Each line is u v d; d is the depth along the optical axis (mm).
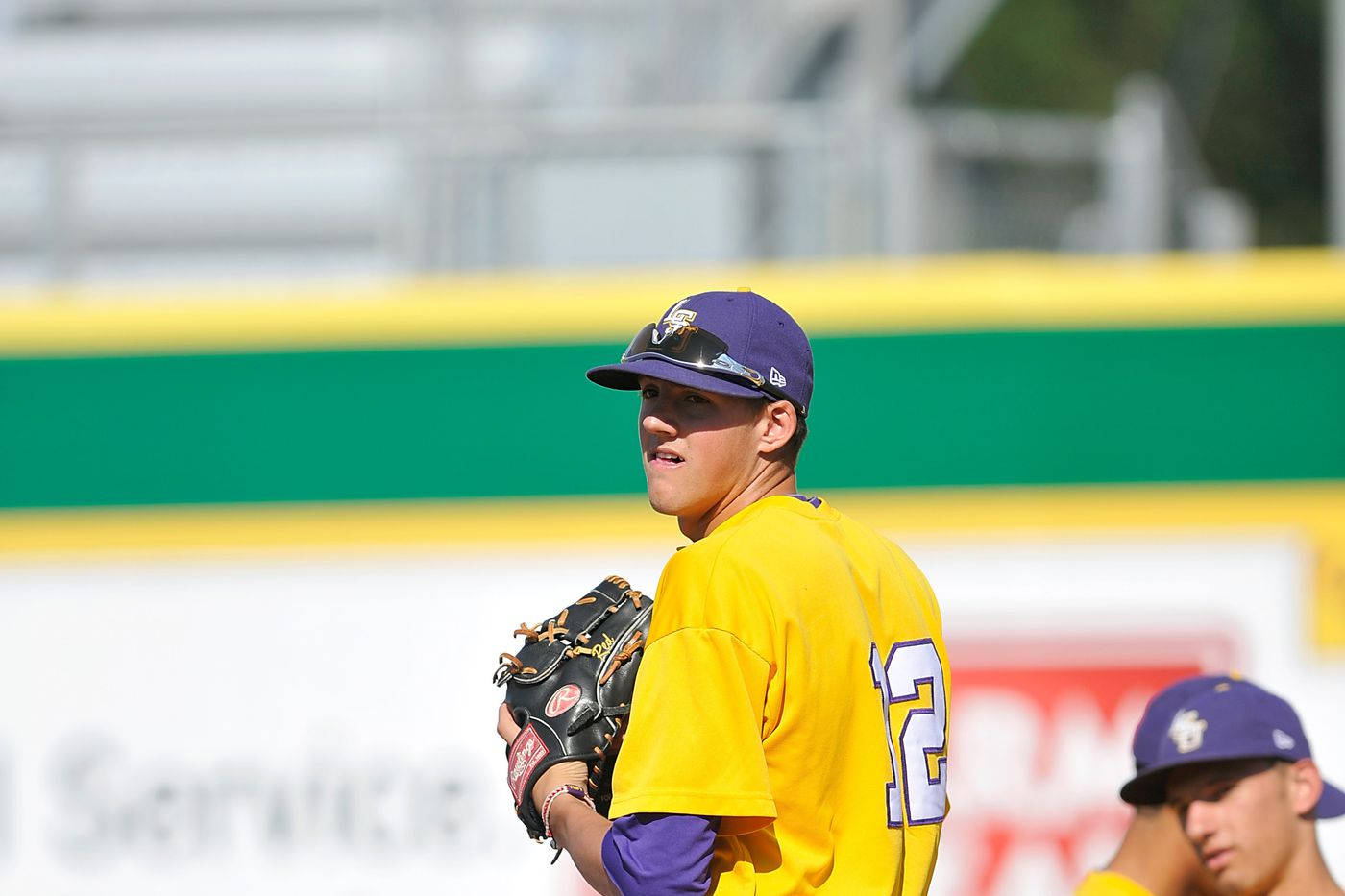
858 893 9172
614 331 24406
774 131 25438
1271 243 76375
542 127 25719
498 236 25703
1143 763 13367
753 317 9734
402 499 24344
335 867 23625
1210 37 77250
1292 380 23859
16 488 24531
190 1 30562
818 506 10047
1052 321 24078
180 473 24500
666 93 29281
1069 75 77375
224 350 24641
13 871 23766
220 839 23719
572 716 9594
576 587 24078
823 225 25359
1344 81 27609
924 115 26281
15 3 30562
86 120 30328
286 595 24219
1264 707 13109
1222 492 23797
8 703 24094
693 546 9375
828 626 9211
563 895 23359
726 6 29062
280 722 23969
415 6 29078
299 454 24453
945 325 24141
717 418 9672
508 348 24469
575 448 24266
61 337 24672
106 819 23859
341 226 26906
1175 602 23672
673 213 25484
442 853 23531
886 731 9477
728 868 9078
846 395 24172
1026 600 23719
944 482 24000
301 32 30297
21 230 26312
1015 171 25844
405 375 24500
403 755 23828
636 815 8828
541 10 28703
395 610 24141
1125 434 23938
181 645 24188
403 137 25875
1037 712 23531
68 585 24312
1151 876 13383
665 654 9070
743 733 8844
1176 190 28047
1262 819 13000
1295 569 23578
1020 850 23219
